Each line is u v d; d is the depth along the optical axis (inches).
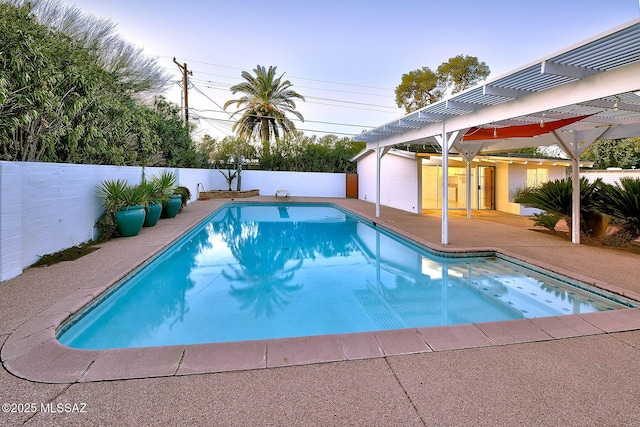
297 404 79.4
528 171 555.8
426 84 855.1
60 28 384.8
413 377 91.7
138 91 515.2
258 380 89.0
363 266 255.0
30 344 104.3
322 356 101.8
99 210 282.5
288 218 510.6
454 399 82.2
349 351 105.0
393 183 601.3
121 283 178.7
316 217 523.8
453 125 273.3
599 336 117.8
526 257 232.5
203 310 170.6
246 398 81.4
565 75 162.6
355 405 79.4
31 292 149.9
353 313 168.7
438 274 228.1
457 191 620.4
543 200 323.0
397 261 267.0
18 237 174.7
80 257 217.0
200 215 451.8
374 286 208.8
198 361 97.1
